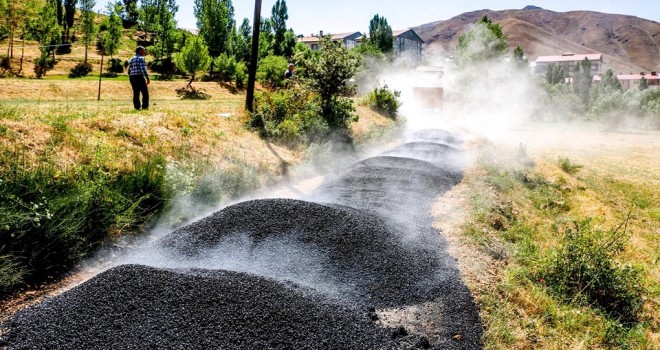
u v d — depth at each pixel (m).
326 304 4.35
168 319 3.82
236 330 3.76
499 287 5.40
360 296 4.85
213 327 3.76
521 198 10.27
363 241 5.92
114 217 6.09
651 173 15.54
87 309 3.90
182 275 4.42
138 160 7.79
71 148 7.23
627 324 5.31
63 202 5.56
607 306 5.62
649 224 9.89
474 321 4.56
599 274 5.71
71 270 5.31
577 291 5.65
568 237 6.17
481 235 7.13
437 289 5.10
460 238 6.89
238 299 4.10
